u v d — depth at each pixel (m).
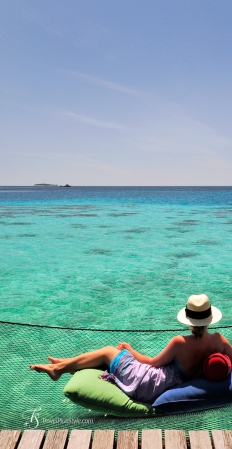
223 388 3.69
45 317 9.06
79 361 4.12
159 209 49.53
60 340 6.91
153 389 3.76
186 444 3.39
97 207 54.47
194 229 27.00
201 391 3.65
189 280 12.60
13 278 13.02
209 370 3.71
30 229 27.33
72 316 9.12
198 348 3.81
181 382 3.82
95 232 25.55
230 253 17.50
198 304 3.75
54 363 4.21
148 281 12.52
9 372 5.46
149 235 23.91
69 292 11.25
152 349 6.64
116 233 24.97
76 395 3.78
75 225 29.94
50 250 18.59
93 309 9.66
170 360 3.85
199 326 3.74
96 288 11.68
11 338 6.93
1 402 4.46
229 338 7.16
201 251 18.08
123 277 13.08
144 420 3.74
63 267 14.77
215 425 3.80
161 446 3.36
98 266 14.91
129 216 38.34
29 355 6.16
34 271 14.09
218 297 10.67
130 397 3.80
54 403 4.40
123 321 8.77
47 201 75.00
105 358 4.13
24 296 10.86
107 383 3.92
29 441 3.43
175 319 8.89
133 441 3.42
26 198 90.56
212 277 12.99
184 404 3.63
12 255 17.31
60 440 3.44
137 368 3.87
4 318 8.98
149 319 8.90
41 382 5.13
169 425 3.78
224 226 28.80
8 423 3.92
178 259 16.19
